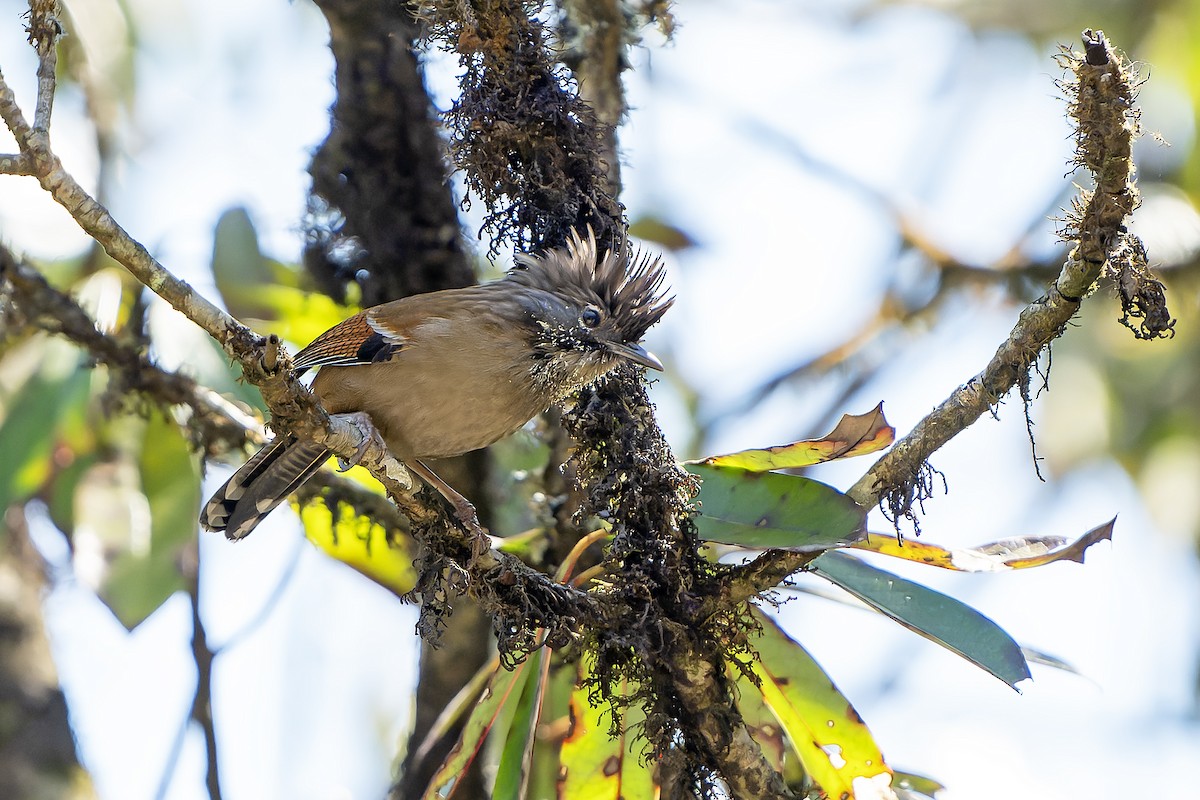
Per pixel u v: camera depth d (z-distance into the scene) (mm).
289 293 12172
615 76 11203
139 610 11336
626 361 9617
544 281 9961
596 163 9805
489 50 9172
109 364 11086
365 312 10344
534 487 11766
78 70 13695
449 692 11969
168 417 11438
